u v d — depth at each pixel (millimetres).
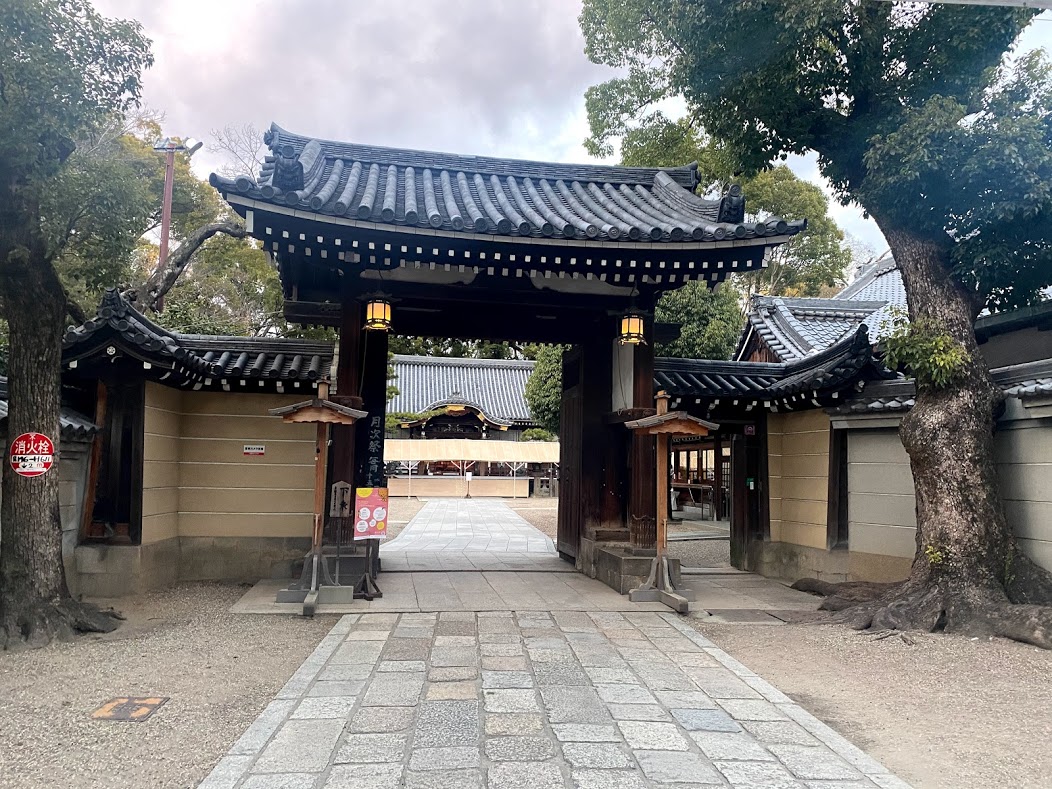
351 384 8875
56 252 6629
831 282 30234
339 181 9438
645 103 16172
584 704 4789
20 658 5820
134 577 8477
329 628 7012
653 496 9484
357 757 3869
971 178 6926
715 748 4059
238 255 21406
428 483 33344
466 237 7875
